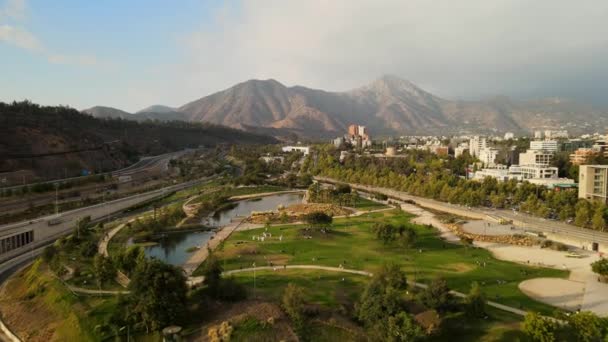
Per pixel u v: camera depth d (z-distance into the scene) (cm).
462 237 17250
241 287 10512
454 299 10188
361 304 9406
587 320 7988
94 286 11594
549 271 13825
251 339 8181
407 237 16312
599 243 16950
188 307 9481
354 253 15838
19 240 16688
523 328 8369
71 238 15638
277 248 16512
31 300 11331
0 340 9931
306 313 9269
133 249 13038
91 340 8788
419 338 8188
